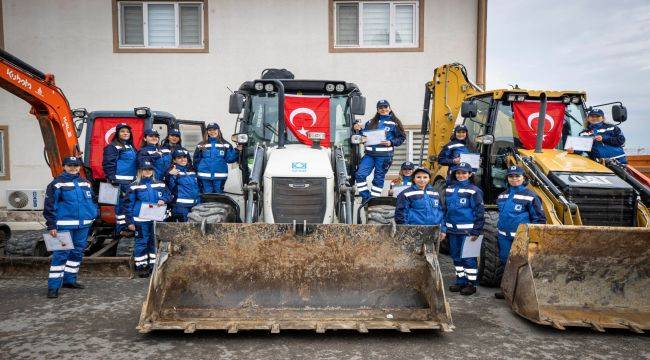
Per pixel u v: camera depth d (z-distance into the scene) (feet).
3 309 15.94
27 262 20.17
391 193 21.71
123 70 34.86
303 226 13.96
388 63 34.91
